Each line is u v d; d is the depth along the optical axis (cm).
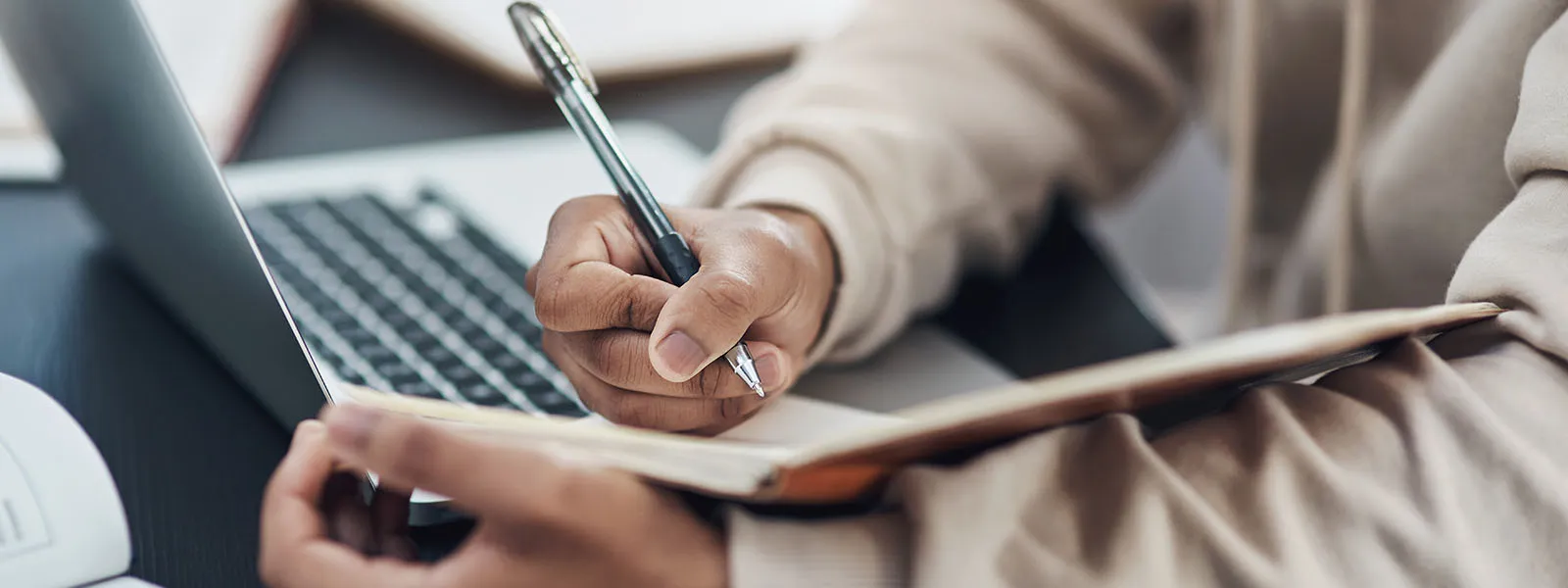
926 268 53
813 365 47
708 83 77
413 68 78
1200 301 94
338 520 33
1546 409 32
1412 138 50
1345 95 53
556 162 64
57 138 48
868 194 50
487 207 59
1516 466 30
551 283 38
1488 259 35
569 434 31
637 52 76
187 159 37
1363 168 55
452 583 29
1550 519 29
